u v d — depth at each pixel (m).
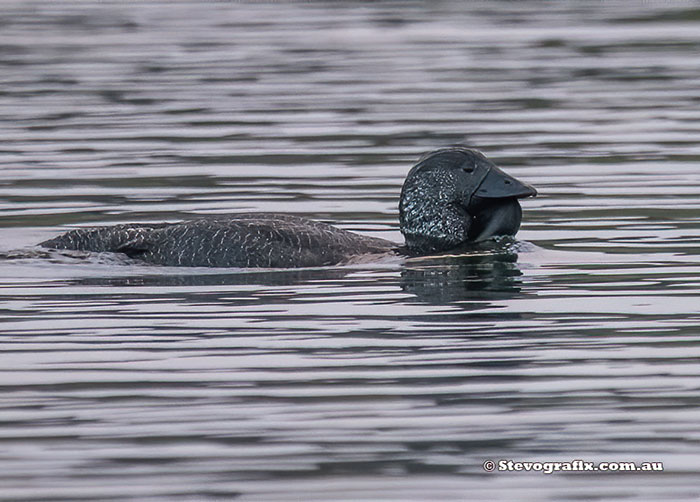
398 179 26.70
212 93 37.06
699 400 14.00
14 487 12.09
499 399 14.07
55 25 49.97
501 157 28.72
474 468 12.48
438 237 21.11
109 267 19.48
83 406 13.95
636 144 29.86
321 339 16.11
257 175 27.17
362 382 14.59
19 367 15.15
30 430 13.34
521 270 19.69
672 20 49.31
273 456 12.73
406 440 13.06
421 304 17.70
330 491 12.01
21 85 38.38
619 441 13.03
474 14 51.81
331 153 29.38
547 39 45.78
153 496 11.88
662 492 12.09
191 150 29.80
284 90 37.41
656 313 17.16
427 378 14.71
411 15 51.72
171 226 19.97
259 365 15.17
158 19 51.31
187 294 18.16
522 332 16.38
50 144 30.55
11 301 17.84
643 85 37.47
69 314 17.23
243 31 48.09
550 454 12.76
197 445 12.96
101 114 34.28
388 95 36.59
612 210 23.81
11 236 22.03
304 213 23.84
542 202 24.61
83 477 12.29
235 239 19.41
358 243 20.50
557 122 32.62
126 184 26.33
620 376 14.72
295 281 18.84
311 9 53.72
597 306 17.56
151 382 14.63
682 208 23.83
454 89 37.34
